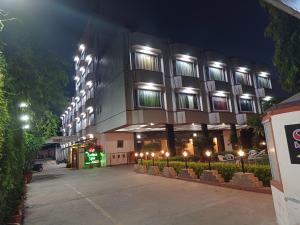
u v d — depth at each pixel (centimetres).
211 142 1988
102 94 2562
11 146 471
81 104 3656
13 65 593
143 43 2145
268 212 532
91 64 3117
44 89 718
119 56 2136
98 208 709
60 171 2380
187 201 703
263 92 2923
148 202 731
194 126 2531
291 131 323
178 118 2147
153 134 2686
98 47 2772
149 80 2059
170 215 582
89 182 1323
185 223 516
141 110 1953
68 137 3203
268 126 393
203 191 822
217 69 2636
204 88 2447
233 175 870
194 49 2445
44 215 676
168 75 2233
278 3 248
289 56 831
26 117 647
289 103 332
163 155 2138
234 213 551
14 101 581
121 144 2577
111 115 2261
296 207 315
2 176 437
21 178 771
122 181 1251
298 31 808
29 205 814
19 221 577
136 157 2378
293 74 827
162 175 1292
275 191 388
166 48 2292
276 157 351
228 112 2498
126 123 1936
